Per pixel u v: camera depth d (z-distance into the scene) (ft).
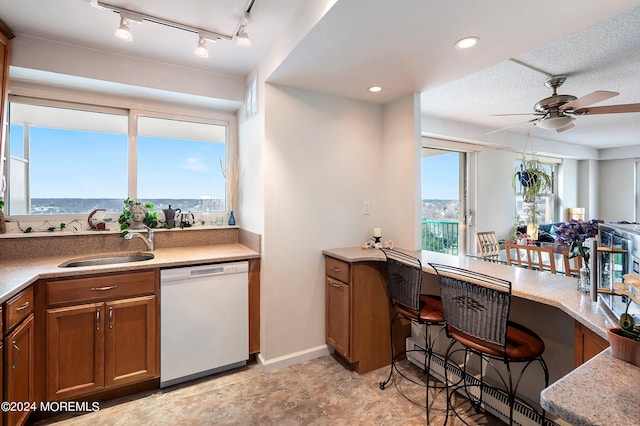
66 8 6.02
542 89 10.54
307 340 8.49
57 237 7.79
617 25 6.68
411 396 6.87
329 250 8.61
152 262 6.97
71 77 7.43
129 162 8.87
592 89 10.48
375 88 8.25
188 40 7.20
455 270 6.22
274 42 7.15
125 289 6.68
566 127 9.85
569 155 20.44
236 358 7.87
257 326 8.25
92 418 6.17
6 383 4.96
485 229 16.83
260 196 8.11
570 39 7.27
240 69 8.73
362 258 7.60
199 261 7.41
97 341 6.43
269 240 7.97
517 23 5.24
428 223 15.66
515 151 17.94
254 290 8.18
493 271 6.20
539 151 18.56
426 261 7.12
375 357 7.95
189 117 9.55
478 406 6.28
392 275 6.95
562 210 21.89
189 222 9.48
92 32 6.86
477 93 10.88
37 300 5.96
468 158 16.63
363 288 7.74
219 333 7.65
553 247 12.05
